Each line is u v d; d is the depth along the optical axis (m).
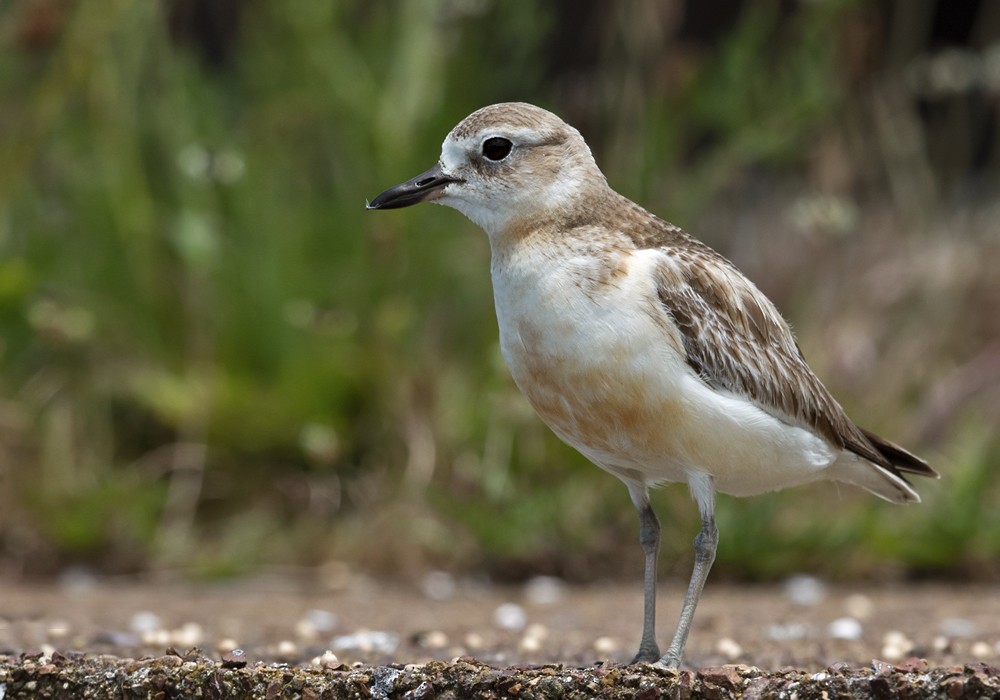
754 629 9.82
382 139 13.78
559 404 7.85
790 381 8.23
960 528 12.45
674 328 7.68
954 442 13.88
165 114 14.37
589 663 8.51
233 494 13.35
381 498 13.11
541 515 12.63
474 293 13.98
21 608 10.73
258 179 14.21
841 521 12.61
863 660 8.50
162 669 7.34
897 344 15.16
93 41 13.77
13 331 13.85
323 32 14.34
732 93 14.02
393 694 7.19
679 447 7.80
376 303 13.57
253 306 13.78
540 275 7.79
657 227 8.22
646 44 13.96
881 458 8.74
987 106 16.98
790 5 17.94
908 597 11.63
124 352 13.88
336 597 11.76
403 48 14.12
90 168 14.23
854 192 17.12
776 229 16.69
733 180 17.44
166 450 13.55
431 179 8.13
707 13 20.23
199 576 12.52
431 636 9.40
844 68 14.91
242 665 7.31
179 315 13.91
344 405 13.55
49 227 14.37
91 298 13.95
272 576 12.59
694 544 7.95
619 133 13.81
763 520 12.43
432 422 13.38
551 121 8.09
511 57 14.65
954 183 17.30
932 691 6.78
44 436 13.42
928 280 15.72
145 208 14.00
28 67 14.60
